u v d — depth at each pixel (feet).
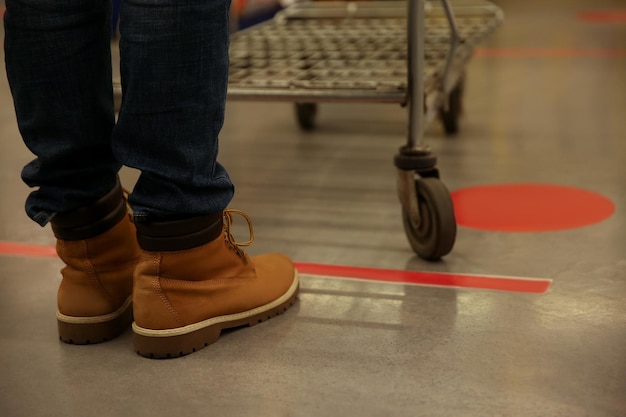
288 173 6.86
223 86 3.51
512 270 4.64
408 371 3.50
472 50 7.39
